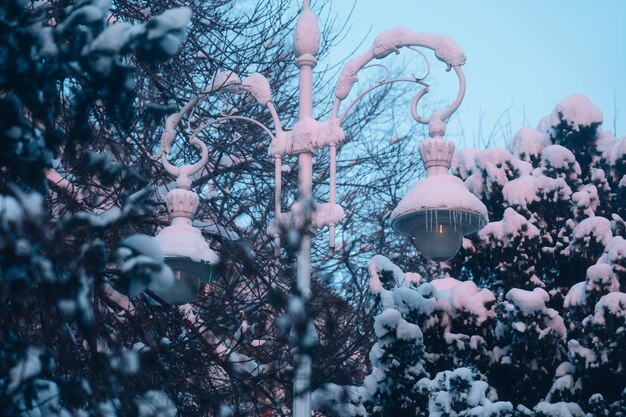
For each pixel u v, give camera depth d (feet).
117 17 44.39
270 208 46.19
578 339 40.06
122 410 20.25
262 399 36.63
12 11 18.61
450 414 37.04
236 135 51.67
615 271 40.22
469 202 29.27
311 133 28.94
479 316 41.47
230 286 35.88
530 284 43.80
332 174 28.71
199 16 48.65
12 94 18.83
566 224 44.65
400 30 30.30
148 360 25.70
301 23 30.53
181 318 33.96
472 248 45.83
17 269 16.87
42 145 19.90
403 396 38.88
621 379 38.78
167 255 29.30
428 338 41.60
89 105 20.36
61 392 19.76
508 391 41.83
